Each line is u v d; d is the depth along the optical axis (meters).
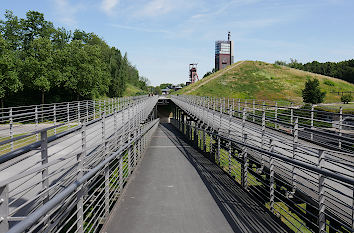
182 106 30.75
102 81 46.88
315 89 40.91
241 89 72.69
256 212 6.62
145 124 18.02
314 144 10.52
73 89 39.41
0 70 27.27
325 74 104.12
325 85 70.69
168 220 6.23
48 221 3.64
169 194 8.12
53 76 33.09
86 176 4.13
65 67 34.78
